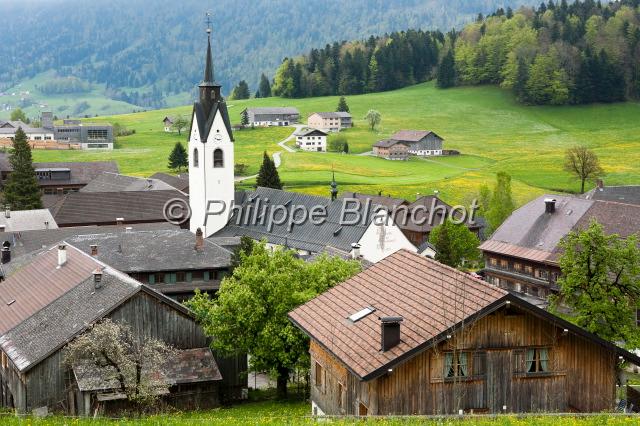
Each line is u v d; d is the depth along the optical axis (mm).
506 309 39406
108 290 62500
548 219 106062
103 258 89125
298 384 68250
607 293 63406
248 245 90188
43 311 64250
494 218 143875
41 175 183375
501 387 39625
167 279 89562
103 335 53344
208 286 90312
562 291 65312
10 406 63875
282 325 59281
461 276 41781
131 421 38719
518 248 105312
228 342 61000
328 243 110062
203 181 125438
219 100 125562
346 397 42531
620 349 41031
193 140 126625
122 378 53906
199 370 61594
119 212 142250
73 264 71375
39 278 73188
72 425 38719
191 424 37406
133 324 60781
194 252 92312
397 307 42156
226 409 60469
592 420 35188
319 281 61000
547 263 98125
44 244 104000
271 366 61469
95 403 57281
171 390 61062
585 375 40938
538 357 40250
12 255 100375
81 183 186500
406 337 38562
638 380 63219
